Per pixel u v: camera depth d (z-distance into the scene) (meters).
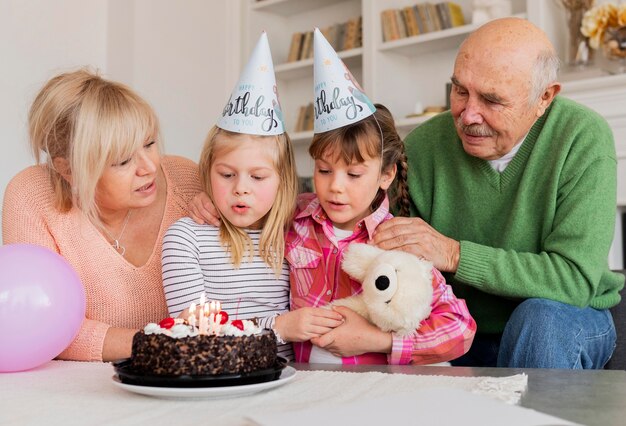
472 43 1.63
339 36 3.84
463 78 1.61
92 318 1.51
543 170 1.66
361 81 3.85
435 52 3.59
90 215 1.48
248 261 1.47
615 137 2.75
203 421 0.73
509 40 1.59
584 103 2.81
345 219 1.43
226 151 1.40
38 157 1.49
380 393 0.86
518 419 0.64
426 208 1.85
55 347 1.19
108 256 1.49
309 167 4.06
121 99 1.41
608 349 1.65
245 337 0.90
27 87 3.36
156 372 0.88
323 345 1.31
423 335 1.30
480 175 1.74
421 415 0.66
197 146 3.92
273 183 1.43
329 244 1.47
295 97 4.21
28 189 1.48
